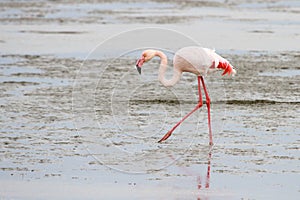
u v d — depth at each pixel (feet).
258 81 139.33
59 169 85.25
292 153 91.86
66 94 128.26
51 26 223.51
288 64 157.79
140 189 78.48
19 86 135.44
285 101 122.72
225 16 249.34
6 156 89.86
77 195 76.13
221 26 221.25
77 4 288.92
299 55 169.99
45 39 196.34
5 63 160.86
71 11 263.90
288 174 83.46
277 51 175.63
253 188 78.43
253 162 88.33
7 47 183.21
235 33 205.98
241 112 114.93
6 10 265.75
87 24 226.79
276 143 96.63
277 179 81.61
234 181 81.10
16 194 76.13
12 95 127.24
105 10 267.59
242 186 79.20
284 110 116.06
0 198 74.79
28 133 101.09
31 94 128.06
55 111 114.93
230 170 85.40
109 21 232.73
